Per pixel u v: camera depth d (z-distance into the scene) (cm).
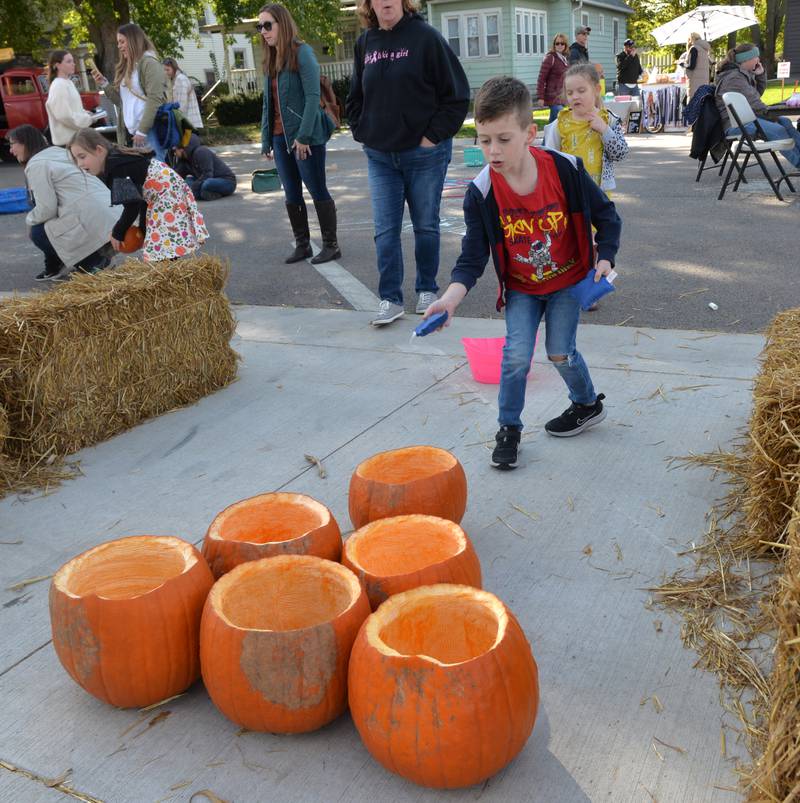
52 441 385
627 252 722
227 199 1227
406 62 513
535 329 339
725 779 188
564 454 356
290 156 734
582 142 499
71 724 219
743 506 290
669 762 194
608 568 273
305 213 764
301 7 2738
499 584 268
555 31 3272
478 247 328
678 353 462
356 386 455
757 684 215
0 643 254
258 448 386
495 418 401
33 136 695
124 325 410
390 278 557
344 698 204
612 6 3616
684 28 2022
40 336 375
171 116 884
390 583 219
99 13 2427
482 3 2958
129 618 208
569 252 326
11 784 200
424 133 527
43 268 830
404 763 182
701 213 874
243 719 204
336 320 584
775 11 2886
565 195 314
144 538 232
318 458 371
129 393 418
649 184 1095
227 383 473
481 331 534
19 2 2481
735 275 625
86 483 363
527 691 186
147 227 542
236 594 215
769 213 847
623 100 1880
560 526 301
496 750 181
